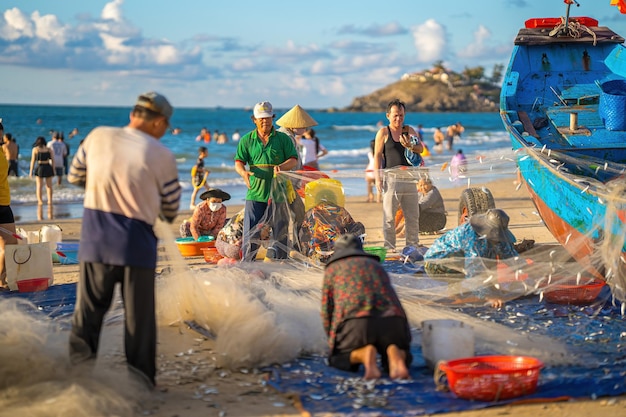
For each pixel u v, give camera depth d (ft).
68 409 15.33
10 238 30.42
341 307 18.11
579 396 16.70
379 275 18.28
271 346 19.25
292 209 31.53
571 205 27.02
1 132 30.78
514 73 36.01
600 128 33.40
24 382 16.83
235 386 17.80
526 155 30.53
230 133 235.20
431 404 16.29
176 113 507.30
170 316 23.02
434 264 25.00
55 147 78.59
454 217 50.93
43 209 67.51
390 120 34.30
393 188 33.91
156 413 16.10
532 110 35.14
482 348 19.89
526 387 16.70
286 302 23.20
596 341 20.83
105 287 16.99
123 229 16.75
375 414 15.75
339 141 194.80
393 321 17.90
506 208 55.31
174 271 23.06
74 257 37.19
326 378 18.10
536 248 29.86
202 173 64.39
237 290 22.08
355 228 32.40
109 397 15.90
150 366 17.31
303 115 38.09
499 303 24.54
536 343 20.04
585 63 37.35
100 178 16.78
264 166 31.09
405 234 34.53
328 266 18.72
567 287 24.67
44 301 27.20
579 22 38.83
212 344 21.20
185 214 60.64
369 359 17.63
